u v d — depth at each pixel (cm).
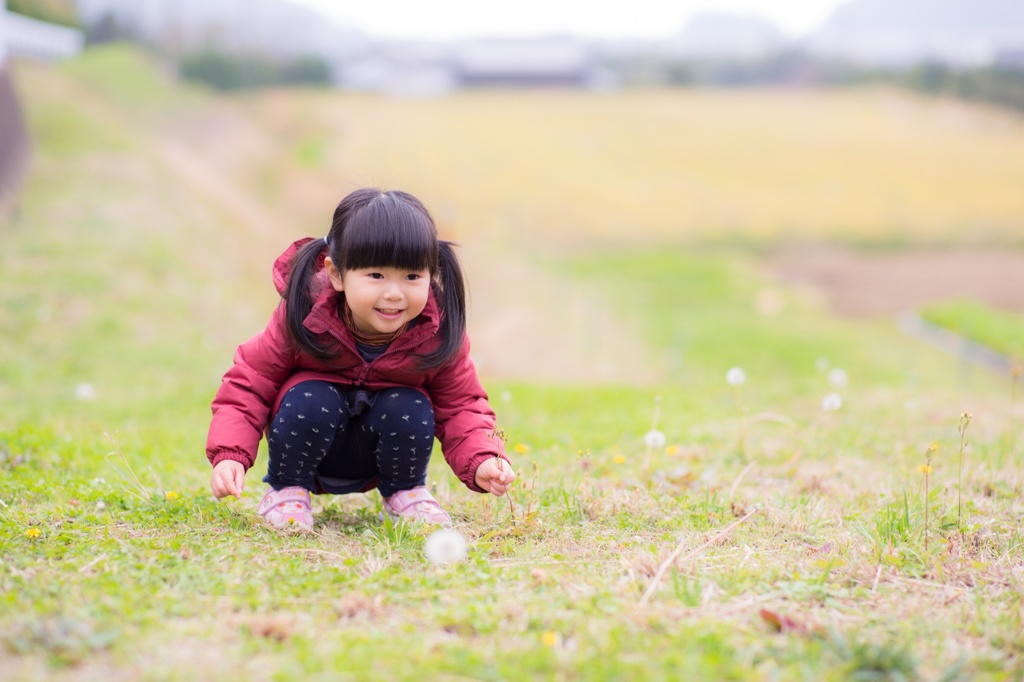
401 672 179
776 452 424
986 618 218
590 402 622
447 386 293
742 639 200
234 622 204
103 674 177
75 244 1255
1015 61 6259
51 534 265
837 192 3275
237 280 1435
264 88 5431
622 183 3195
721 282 1981
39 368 820
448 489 344
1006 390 1124
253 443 279
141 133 2419
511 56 6981
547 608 216
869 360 1298
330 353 273
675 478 361
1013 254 2569
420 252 256
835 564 250
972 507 318
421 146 3603
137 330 1027
